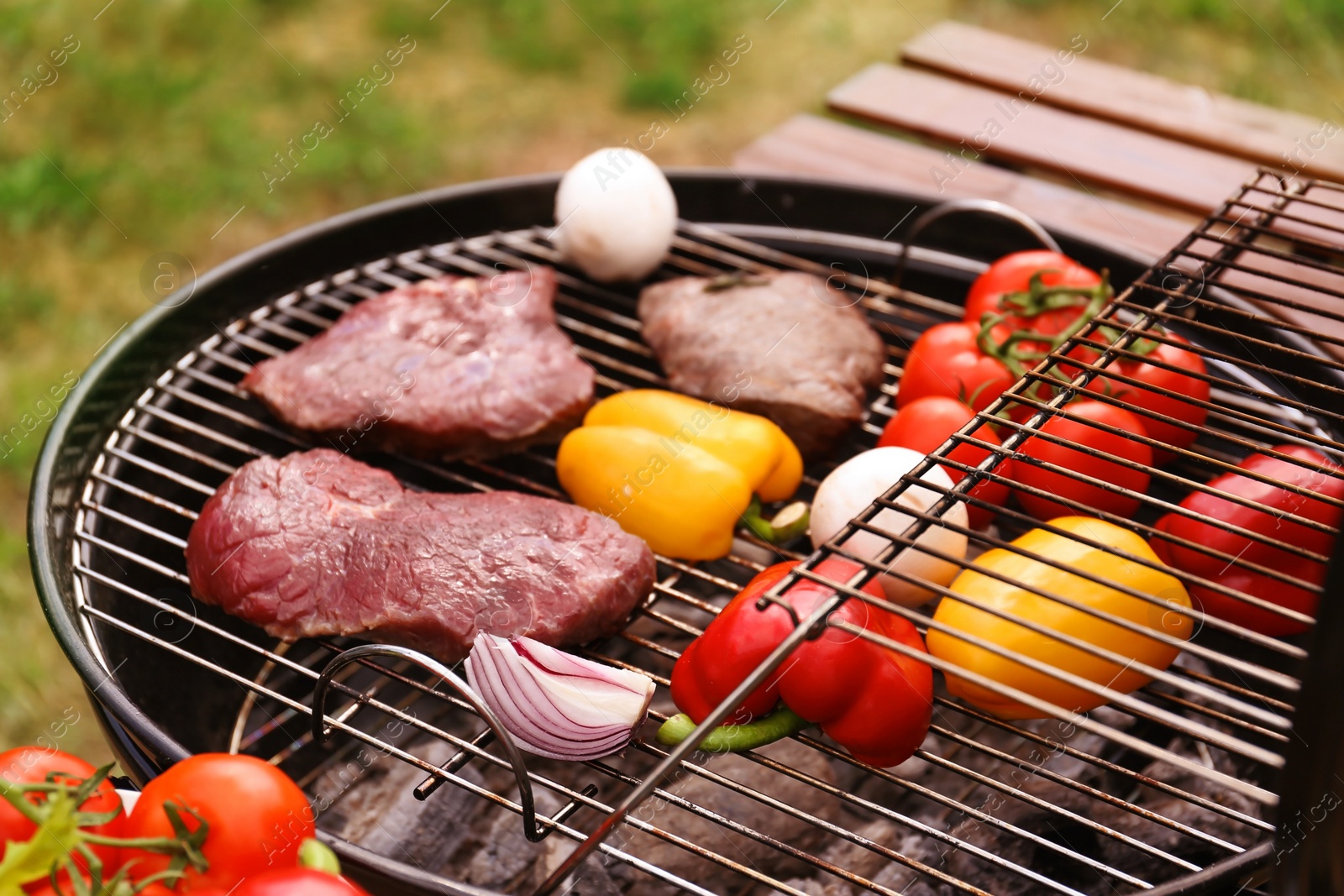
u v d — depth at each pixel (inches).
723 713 38.0
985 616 51.5
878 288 84.9
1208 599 57.9
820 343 72.9
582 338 86.2
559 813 47.4
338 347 72.4
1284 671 60.1
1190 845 55.1
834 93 101.7
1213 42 167.9
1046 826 56.6
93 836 36.2
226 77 160.6
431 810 58.2
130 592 55.7
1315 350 70.8
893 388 78.6
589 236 78.3
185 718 60.6
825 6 181.6
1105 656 37.2
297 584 56.9
